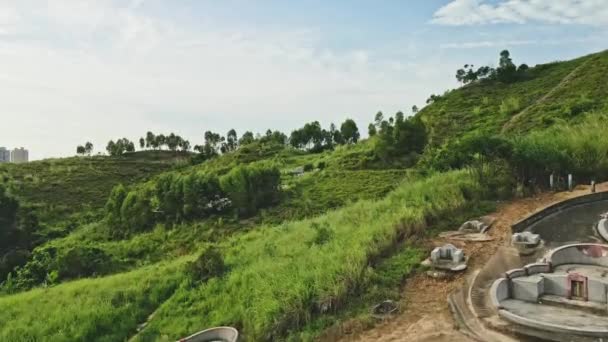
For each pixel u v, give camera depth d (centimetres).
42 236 5638
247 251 3086
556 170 3197
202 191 5275
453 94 9300
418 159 6041
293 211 4797
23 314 2758
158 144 13050
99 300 2789
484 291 2016
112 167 10212
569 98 6800
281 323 2012
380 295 2073
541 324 1638
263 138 10881
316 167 7031
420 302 2008
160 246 4450
